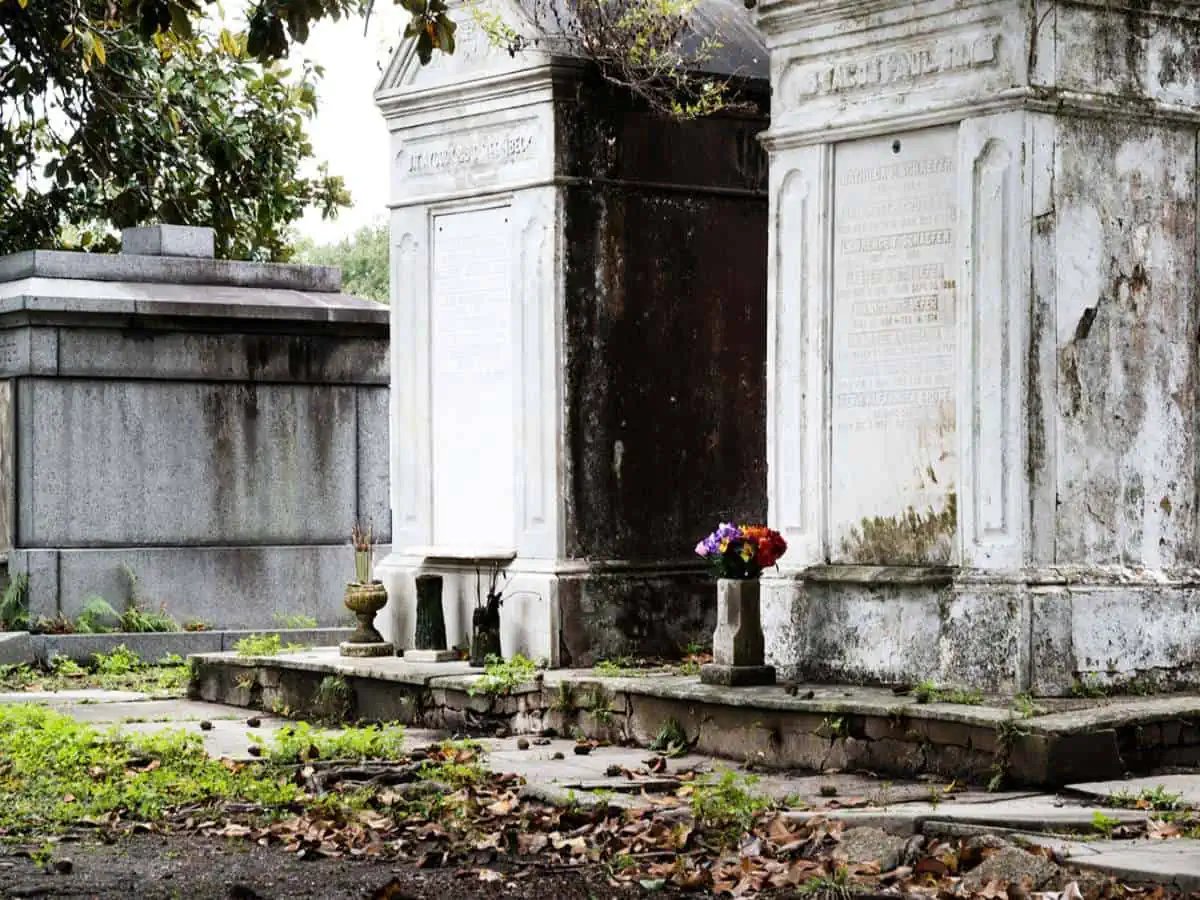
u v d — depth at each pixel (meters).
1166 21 11.47
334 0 11.71
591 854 8.67
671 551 13.98
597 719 12.07
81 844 9.12
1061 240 11.02
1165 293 11.44
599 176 13.74
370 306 19.34
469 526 14.26
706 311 14.23
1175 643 11.26
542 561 13.58
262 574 18.66
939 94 11.34
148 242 19.55
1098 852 8.05
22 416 17.91
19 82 21.55
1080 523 11.06
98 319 17.95
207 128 23.00
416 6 11.48
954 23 11.31
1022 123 10.92
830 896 7.80
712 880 8.11
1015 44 10.99
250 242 25.20
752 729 11.10
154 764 11.04
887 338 11.66
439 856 8.70
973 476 11.09
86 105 22.25
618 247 13.82
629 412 13.84
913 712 10.27
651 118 14.01
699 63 14.08
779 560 12.20
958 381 11.23
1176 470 11.45
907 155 11.59
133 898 7.91
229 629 18.42
